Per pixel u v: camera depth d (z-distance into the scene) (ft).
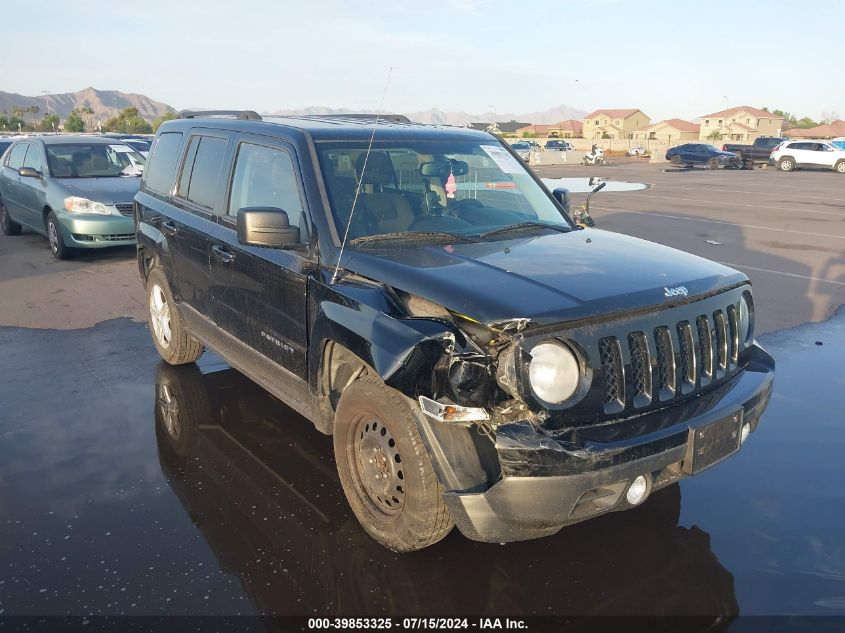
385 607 9.86
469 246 12.09
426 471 9.99
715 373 11.05
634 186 87.35
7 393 17.89
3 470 13.87
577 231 13.84
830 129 328.90
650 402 9.97
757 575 10.60
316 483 13.37
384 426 10.72
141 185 20.54
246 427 15.85
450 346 9.27
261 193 14.12
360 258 11.41
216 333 16.02
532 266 10.93
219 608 9.82
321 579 10.46
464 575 10.59
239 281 14.42
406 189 13.34
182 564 10.84
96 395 17.78
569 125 403.13
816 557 11.05
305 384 12.62
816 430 15.93
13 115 527.40
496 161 15.23
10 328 23.61
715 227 47.65
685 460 9.86
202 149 16.94
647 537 11.60
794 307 26.66
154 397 17.63
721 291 11.35
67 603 9.93
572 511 9.11
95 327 23.77
